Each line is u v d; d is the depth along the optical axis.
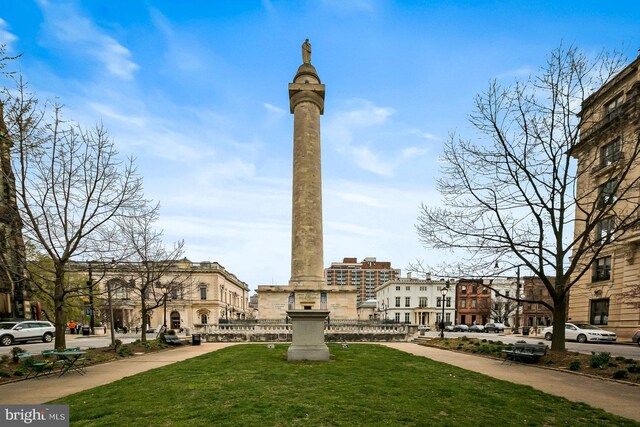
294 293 28.53
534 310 75.75
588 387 10.15
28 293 33.25
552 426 6.66
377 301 111.31
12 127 13.37
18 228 16.55
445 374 11.75
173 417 6.75
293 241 29.61
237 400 7.92
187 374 11.27
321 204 30.19
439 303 87.88
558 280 16.09
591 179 27.78
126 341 31.42
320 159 30.67
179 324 66.19
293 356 14.28
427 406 7.68
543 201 16.23
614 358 14.06
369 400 8.00
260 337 27.75
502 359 16.08
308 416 6.82
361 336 27.70
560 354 15.27
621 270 28.56
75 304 41.34
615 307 29.05
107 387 9.66
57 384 10.55
